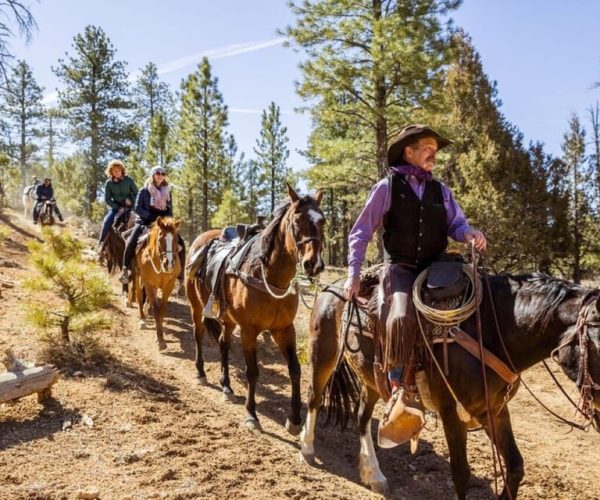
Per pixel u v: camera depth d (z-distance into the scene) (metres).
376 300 4.31
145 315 10.73
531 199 21.75
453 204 4.20
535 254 21.03
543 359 3.75
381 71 15.75
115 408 5.63
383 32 15.29
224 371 7.17
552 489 5.38
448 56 15.84
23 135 45.59
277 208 6.13
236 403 6.86
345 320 4.77
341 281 5.44
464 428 3.95
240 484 4.37
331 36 16.44
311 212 5.46
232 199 30.64
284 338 6.33
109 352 7.50
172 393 6.53
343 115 18.28
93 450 4.68
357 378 5.29
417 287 3.94
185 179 33.97
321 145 18.50
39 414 5.30
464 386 3.81
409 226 4.05
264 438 5.73
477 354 3.77
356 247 4.13
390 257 4.18
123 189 12.09
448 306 3.84
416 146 4.08
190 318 11.12
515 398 8.55
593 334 3.29
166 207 10.39
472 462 5.74
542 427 7.36
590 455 6.44
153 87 45.41
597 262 27.25
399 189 4.05
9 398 5.16
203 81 32.84
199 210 40.41
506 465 3.89
